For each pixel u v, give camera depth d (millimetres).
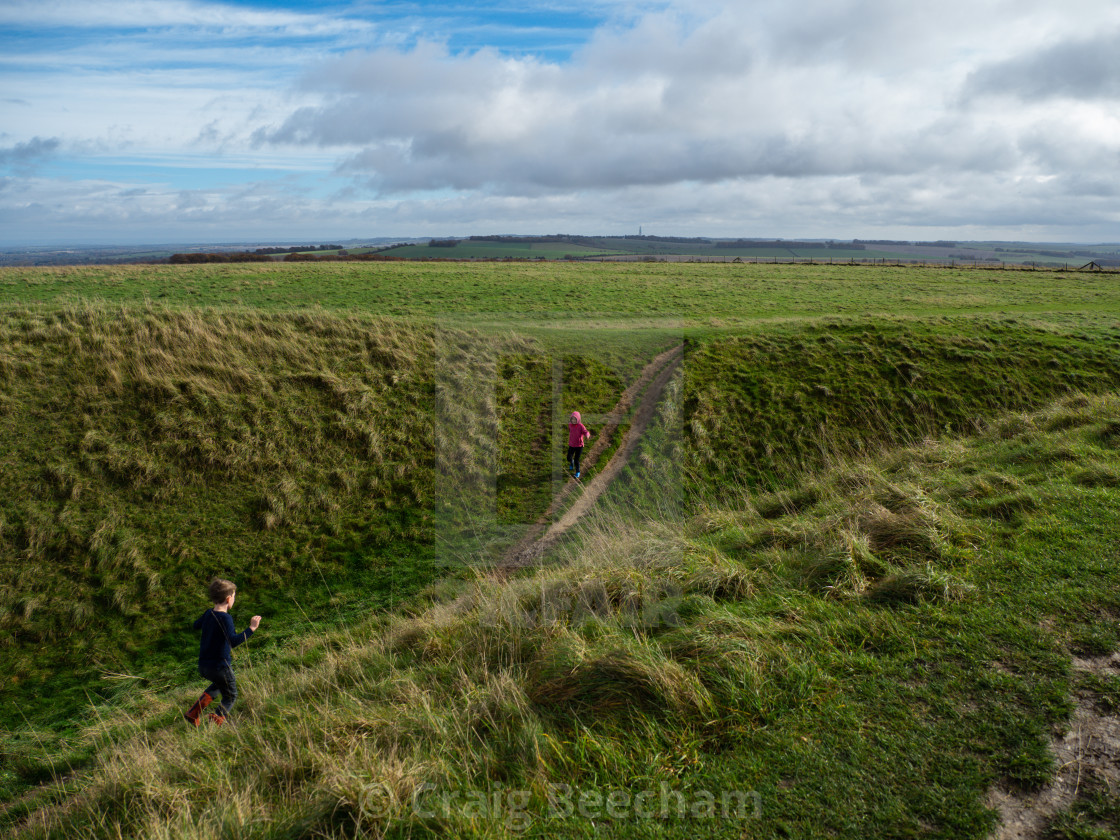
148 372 15711
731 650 4410
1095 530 5883
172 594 11203
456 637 5797
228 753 4918
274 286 30078
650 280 40969
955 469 9086
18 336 16266
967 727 3578
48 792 6270
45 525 11812
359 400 16344
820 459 15242
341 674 6551
